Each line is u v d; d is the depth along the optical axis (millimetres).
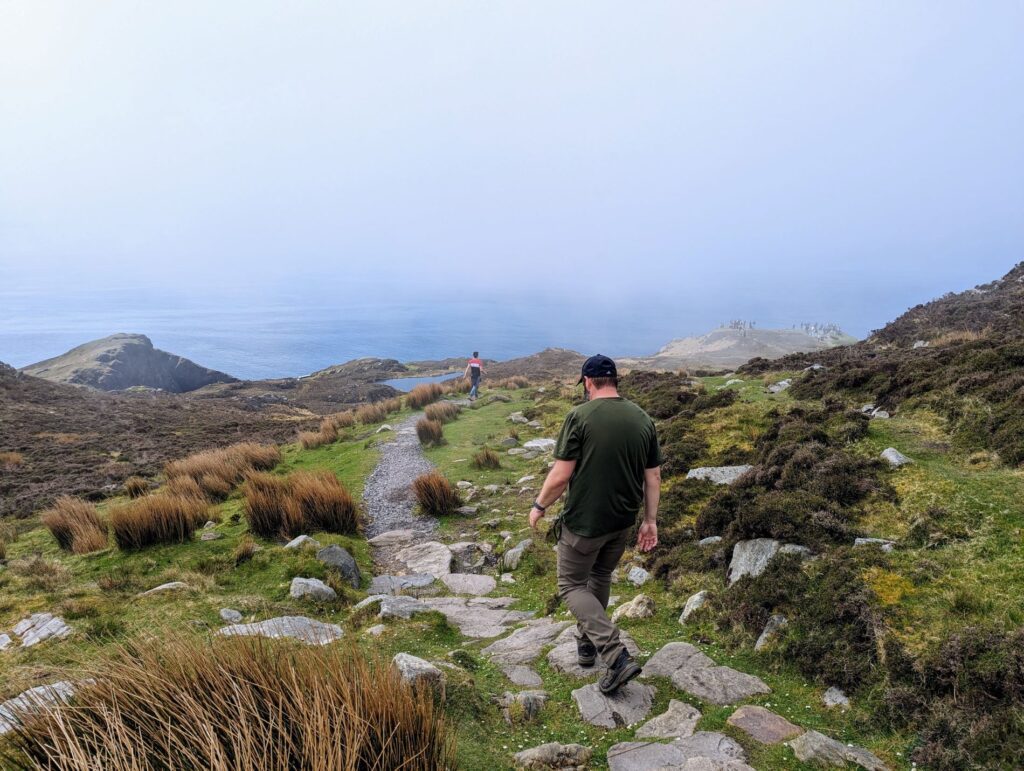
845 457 5871
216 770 1952
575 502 3324
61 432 22812
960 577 3717
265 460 15172
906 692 3033
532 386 25844
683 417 10695
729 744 2910
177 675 2473
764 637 3934
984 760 2557
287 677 2529
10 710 2453
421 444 15242
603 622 3410
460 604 6070
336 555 6926
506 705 3387
